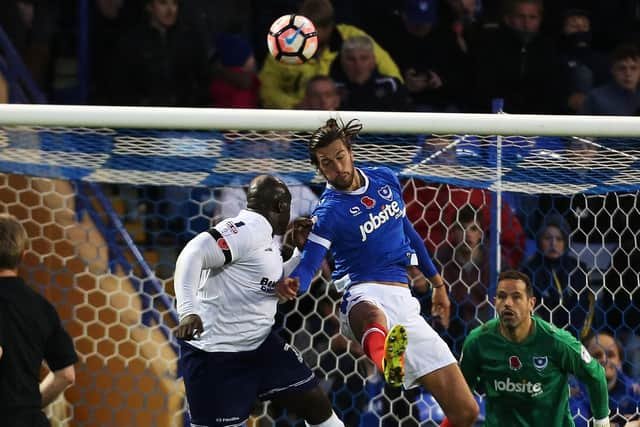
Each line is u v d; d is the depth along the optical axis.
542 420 20.69
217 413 19.48
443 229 25.94
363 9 33.91
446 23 33.75
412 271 26.08
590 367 20.31
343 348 26.05
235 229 19.06
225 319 19.42
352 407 24.89
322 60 31.83
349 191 19.12
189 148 21.69
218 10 34.00
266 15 34.41
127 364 25.42
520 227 26.61
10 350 17.67
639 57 32.56
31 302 18.05
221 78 31.98
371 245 19.16
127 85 32.19
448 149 22.11
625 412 25.05
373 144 21.89
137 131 21.42
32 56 33.03
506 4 33.66
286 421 26.08
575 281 26.53
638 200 26.70
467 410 19.17
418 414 25.44
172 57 32.03
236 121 20.47
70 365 18.53
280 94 32.00
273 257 19.58
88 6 33.09
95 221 25.58
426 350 19.22
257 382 19.88
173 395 25.64
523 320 20.34
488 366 20.69
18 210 25.12
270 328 19.95
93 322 24.64
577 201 27.45
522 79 33.50
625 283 26.78
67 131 21.30
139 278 26.17
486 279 25.81
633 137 21.02
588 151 22.22
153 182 24.52
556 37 34.66
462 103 33.69
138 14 33.25
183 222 28.48
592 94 33.09
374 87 31.23
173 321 26.09
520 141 22.08
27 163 23.02
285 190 19.73
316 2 31.47
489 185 24.02
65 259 25.28
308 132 21.09
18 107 20.33
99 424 25.31
